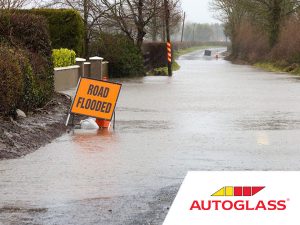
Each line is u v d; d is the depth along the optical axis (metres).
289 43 69.19
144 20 56.47
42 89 21.73
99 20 51.56
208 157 14.74
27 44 23.05
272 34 82.75
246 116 23.23
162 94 33.31
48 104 22.92
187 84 42.47
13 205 10.30
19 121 18.17
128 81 46.19
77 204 10.38
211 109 25.66
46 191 11.25
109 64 51.25
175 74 59.12
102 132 18.92
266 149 15.91
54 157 14.54
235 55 111.31
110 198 10.79
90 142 16.91
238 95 32.91
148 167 13.48
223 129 19.67
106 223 9.33
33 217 9.62
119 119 22.16
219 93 34.25
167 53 60.56
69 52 36.69
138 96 31.91
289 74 59.06
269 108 26.11
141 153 15.23
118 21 52.69
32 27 23.17
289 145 16.56
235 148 16.06
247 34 101.62
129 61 52.00
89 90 19.81
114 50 50.81
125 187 11.59
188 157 14.71
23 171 12.96
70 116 21.64
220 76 54.91
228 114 23.88
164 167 13.48
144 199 10.72
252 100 29.89
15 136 15.99
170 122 21.39
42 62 22.77
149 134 18.52
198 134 18.56
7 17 22.97
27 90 19.66
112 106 19.84
